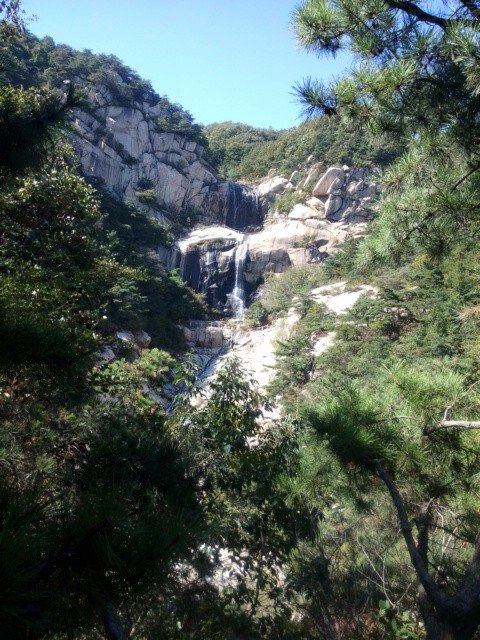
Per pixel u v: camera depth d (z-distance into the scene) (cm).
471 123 333
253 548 481
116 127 6781
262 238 6250
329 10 344
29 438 383
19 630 121
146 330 3994
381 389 352
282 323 4172
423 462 321
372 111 343
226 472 498
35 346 193
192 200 7312
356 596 414
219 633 381
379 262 374
